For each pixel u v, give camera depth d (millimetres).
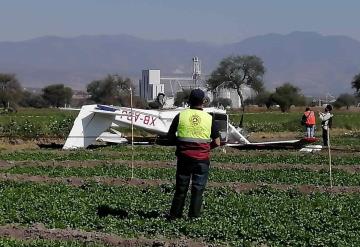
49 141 59875
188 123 20062
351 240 17625
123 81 117625
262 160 40500
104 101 114562
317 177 31375
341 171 34125
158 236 18172
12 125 60094
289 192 26312
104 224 19312
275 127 79500
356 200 24078
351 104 171750
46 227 19172
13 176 31266
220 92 170875
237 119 95438
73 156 42594
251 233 18047
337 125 88250
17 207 21828
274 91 164000
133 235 18109
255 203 22875
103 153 44781
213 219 19969
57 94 177500
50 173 32812
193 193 20156
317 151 48125
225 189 26656
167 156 42219
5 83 156625
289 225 19125
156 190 26203
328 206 22562
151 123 51500
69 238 17953
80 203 22531
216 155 43875
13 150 49219
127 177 30828
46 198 23641
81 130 50375
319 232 18547
